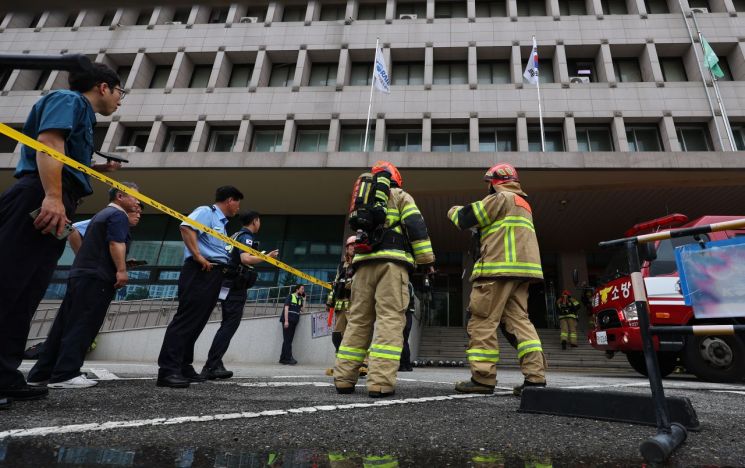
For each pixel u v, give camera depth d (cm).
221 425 164
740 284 156
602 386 391
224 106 1748
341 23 1894
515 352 1264
